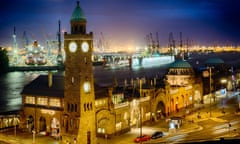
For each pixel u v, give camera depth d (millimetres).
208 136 108000
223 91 197875
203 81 182750
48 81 115750
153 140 104188
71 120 99312
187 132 114438
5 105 195500
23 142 101188
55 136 108250
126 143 101125
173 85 162875
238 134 110375
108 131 107625
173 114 143875
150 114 129250
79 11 99938
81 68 98000
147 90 128250
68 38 98812
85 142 99125
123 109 113125
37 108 113125
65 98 101062
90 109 100750
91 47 100875
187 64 177250
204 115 142000
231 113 146000
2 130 114562
